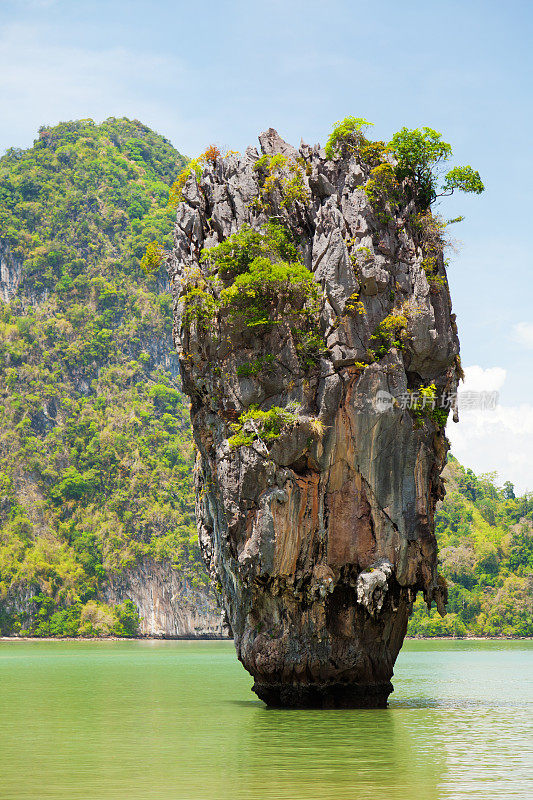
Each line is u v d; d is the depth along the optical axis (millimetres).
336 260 43000
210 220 47531
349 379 42938
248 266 44375
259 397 43781
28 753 33188
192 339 45438
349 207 44656
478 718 42531
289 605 43125
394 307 43812
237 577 45062
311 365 43062
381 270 43219
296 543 42250
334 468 42594
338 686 44375
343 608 43344
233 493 43500
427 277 44750
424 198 46906
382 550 42688
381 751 32812
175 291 47438
